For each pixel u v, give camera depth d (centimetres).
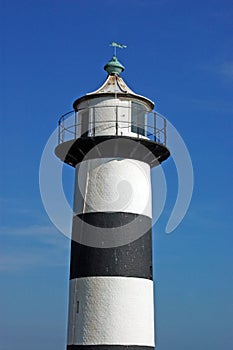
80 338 1900
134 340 1884
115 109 2048
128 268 1939
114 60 2202
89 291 1922
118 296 1905
